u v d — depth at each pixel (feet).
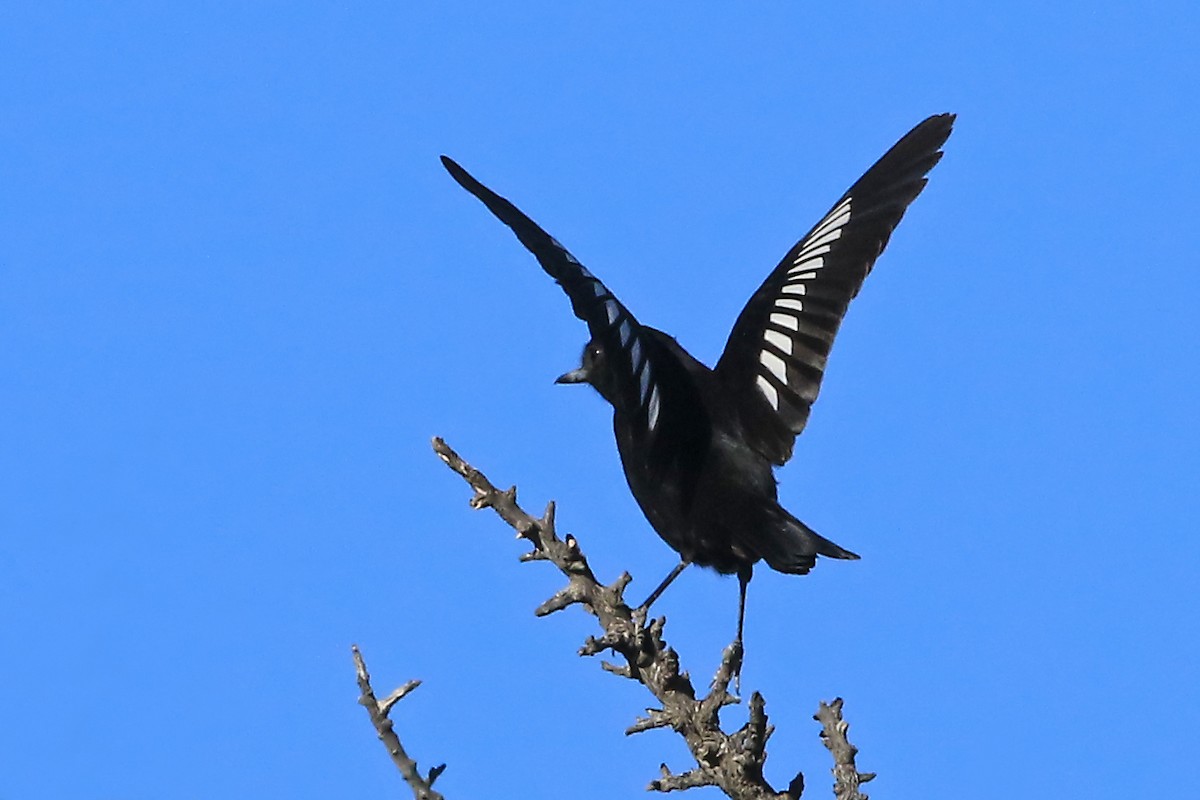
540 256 33.96
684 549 44.52
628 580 35.78
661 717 34.27
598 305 34.88
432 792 30.32
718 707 34.06
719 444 43.52
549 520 36.55
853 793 32.27
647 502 44.42
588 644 34.27
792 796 33.35
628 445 44.06
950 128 44.83
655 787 34.09
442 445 36.99
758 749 33.27
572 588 35.76
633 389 39.24
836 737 33.17
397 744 30.32
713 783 33.68
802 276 44.83
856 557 41.57
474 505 36.47
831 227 44.98
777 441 43.62
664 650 34.96
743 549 42.68
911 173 44.45
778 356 44.37
